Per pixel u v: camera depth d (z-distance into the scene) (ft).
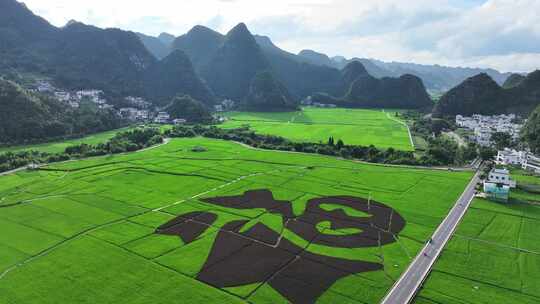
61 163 595.88
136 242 322.14
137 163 599.98
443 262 295.07
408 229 357.82
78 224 359.25
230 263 289.33
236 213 392.27
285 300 242.99
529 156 645.92
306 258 299.38
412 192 469.98
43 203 414.62
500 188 439.63
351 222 373.61
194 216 382.01
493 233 350.84
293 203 424.87
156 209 400.67
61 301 239.71
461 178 536.83
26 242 321.11
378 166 611.88
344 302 241.35
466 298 246.88
